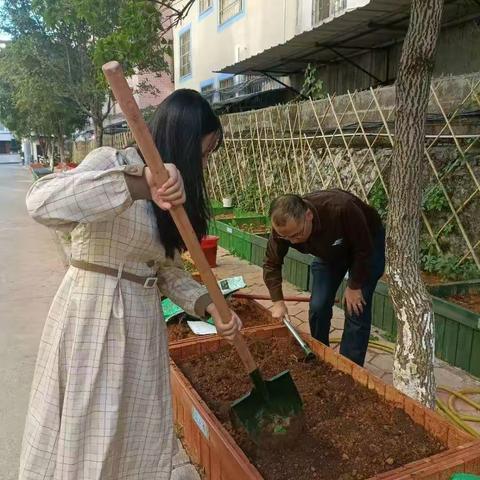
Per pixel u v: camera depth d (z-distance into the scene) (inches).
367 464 78.9
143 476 70.9
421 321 100.8
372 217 125.9
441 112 209.5
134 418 68.6
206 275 67.7
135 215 63.6
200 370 113.5
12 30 523.2
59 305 67.3
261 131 356.5
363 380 103.7
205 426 90.4
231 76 565.3
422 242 217.5
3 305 211.9
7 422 121.1
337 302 182.5
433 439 84.4
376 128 247.8
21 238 373.7
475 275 190.9
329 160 281.7
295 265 227.6
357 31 306.3
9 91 844.0
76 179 56.1
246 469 73.9
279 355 120.2
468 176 203.5
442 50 313.9
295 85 454.9
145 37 158.2
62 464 64.4
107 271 65.2
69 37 502.3
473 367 142.6
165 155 63.2
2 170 1599.4
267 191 349.1
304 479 76.4
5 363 153.6
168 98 64.3
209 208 68.5
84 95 526.6
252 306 155.4
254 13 494.6
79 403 63.9
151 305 69.2
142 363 67.8
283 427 84.7
